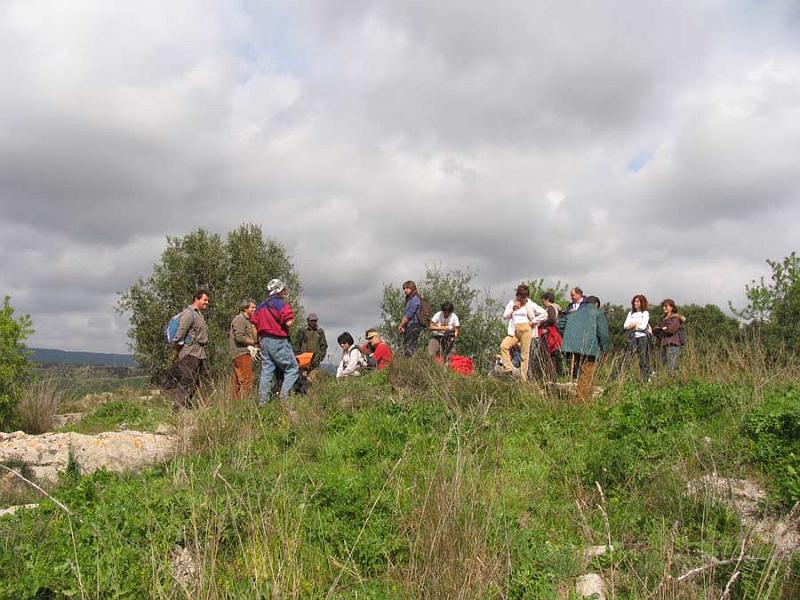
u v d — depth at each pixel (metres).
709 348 9.94
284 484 5.68
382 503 5.46
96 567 4.31
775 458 5.88
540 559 4.69
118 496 5.50
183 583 4.18
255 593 4.14
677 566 4.45
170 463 6.81
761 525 4.95
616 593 4.37
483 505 5.04
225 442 7.52
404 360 11.42
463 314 22.30
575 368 9.75
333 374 13.77
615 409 7.69
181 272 24.94
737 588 4.17
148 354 24.48
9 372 10.56
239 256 25.86
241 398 9.21
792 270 14.26
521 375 9.89
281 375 10.86
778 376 8.49
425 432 7.70
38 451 7.45
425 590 4.19
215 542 4.45
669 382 9.20
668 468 5.88
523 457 6.83
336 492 5.62
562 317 11.53
